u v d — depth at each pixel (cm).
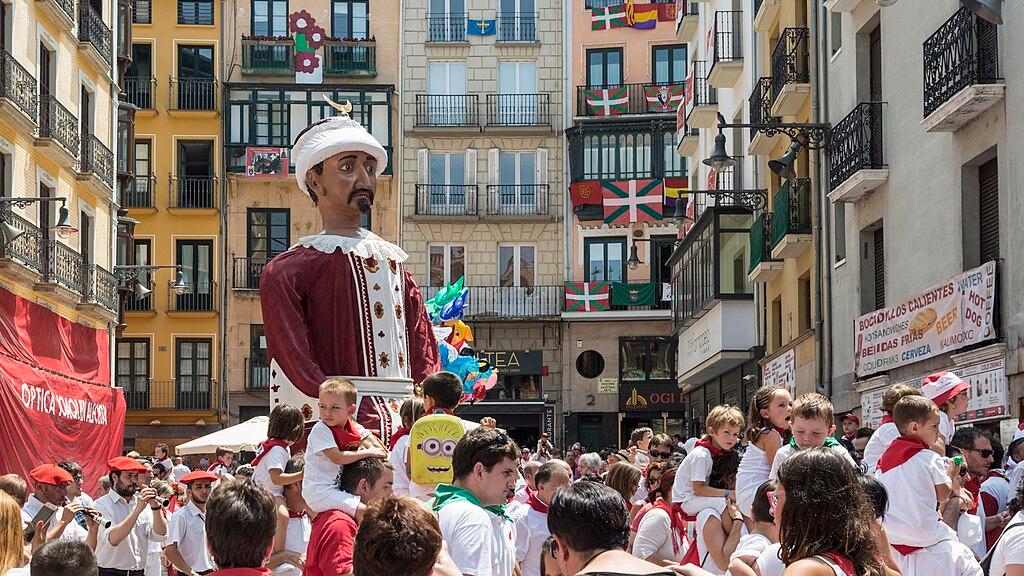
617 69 5012
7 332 2634
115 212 3612
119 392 3178
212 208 4812
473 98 5009
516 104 5012
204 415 4756
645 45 4994
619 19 4988
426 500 774
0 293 2620
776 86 2741
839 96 2364
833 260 2403
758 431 908
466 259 4994
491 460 644
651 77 4981
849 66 2295
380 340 1109
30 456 2530
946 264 1845
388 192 4969
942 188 1861
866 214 2222
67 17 3138
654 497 1099
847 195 2219
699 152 3981
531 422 4988
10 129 2767
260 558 584
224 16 4909
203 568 1145
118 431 3150
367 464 771
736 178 3384
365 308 1108
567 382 4962
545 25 5053
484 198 4991
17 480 1031
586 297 4925
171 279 4812
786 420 902
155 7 4884
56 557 550
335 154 1135
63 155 3064
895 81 2067
